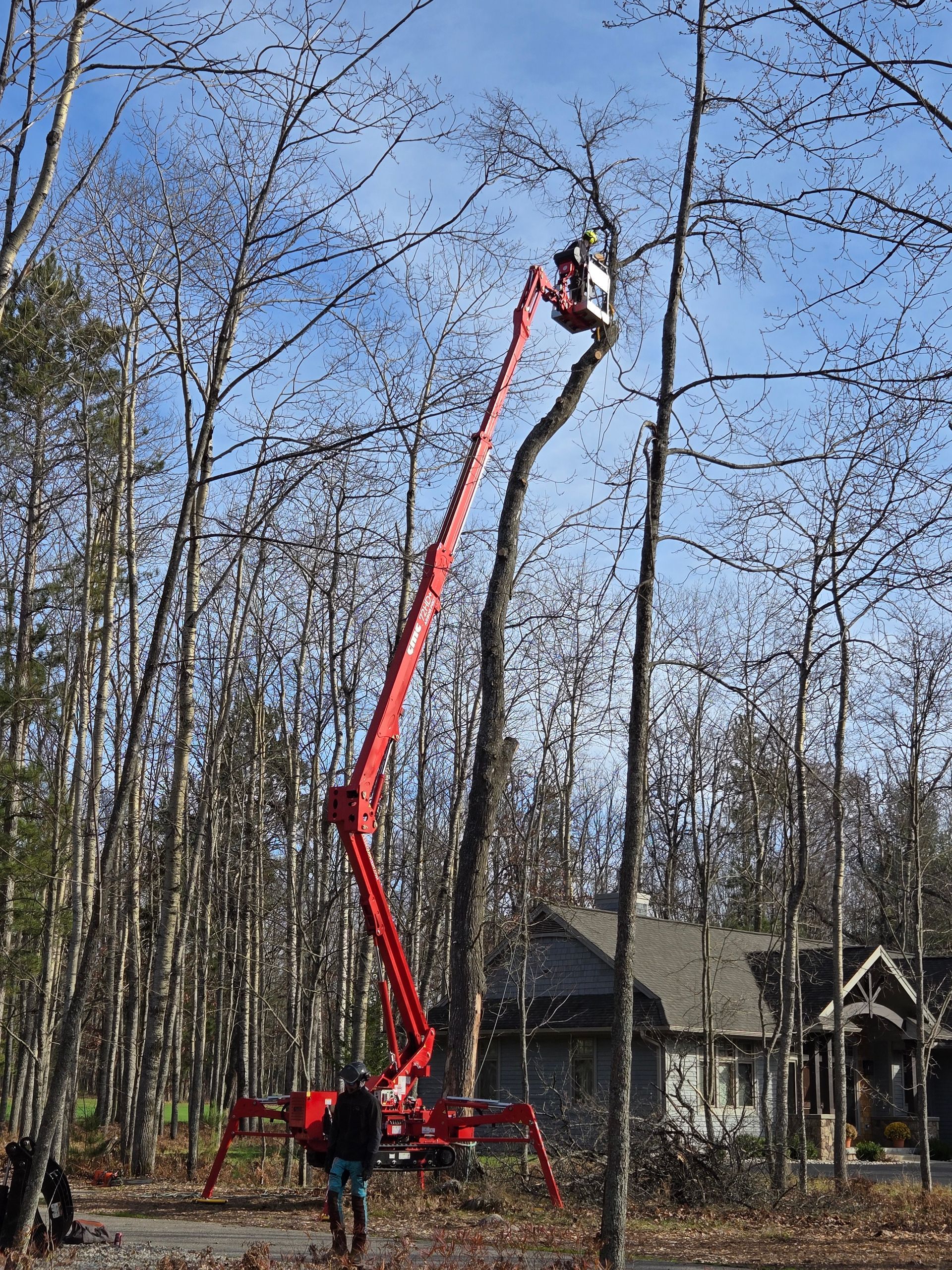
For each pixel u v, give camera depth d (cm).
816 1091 2934
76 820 1992
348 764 2480
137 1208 1556
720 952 2569
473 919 1766
